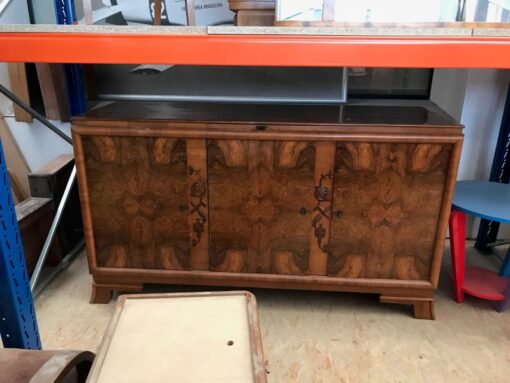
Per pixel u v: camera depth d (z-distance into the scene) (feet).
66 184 5.14
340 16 3.21
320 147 3.67
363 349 3.85
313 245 4.01
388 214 3.86
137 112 4.07
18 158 5.79
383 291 4.14
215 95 4.95
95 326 4.09
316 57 3.02
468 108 5.14
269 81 4.86
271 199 3.88
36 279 4.37
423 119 3.82
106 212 4.05
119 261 4.23
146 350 2.38
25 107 4.17
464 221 4.18
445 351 3.84
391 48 2.95
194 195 3.92
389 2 3.18
